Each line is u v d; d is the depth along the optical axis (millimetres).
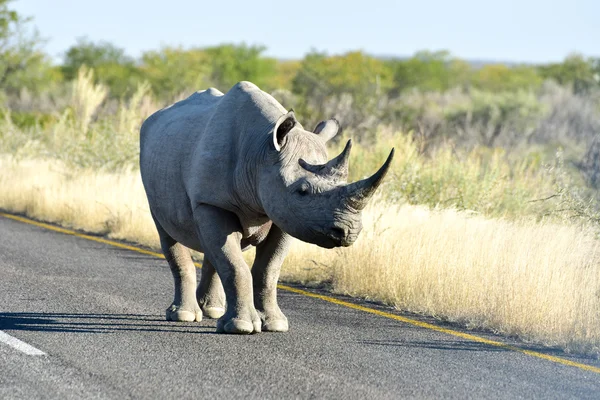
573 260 34219
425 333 29812
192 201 28125
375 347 27266
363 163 57000
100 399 20797
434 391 22453
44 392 21219
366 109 85562
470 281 33188
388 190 51188
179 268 31141
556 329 29109
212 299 31359
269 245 29016
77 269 40875
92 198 57438
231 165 27531
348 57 187250
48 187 62406
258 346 26672
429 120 103938
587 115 143000
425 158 60000
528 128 126375
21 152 77125
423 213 45938
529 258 33625
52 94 159750
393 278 35500
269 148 25969
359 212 24344
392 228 41625
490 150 86312
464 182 52812
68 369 23375
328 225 24250
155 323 29719
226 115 28188
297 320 31172
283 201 25203
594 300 30641
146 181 31594
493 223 42406
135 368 23641
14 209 63062
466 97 187500
